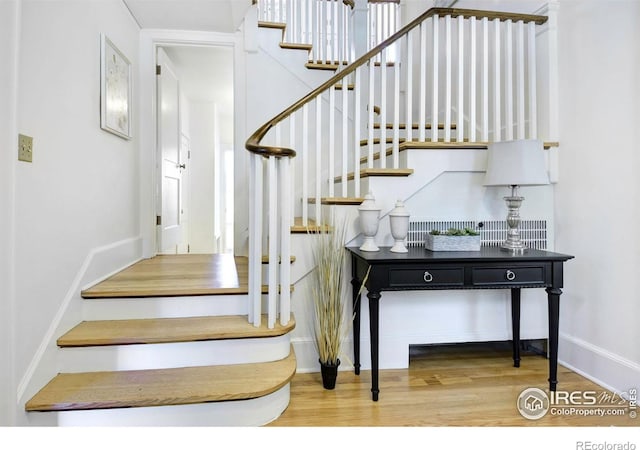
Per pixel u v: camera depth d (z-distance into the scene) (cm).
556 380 209
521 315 261
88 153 221
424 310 255
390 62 390
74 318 201
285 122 338
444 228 254
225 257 341
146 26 318
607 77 215
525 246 253
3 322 138
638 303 199
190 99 533
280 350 203
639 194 198
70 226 198
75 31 204
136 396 165
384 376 235
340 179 283
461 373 239
